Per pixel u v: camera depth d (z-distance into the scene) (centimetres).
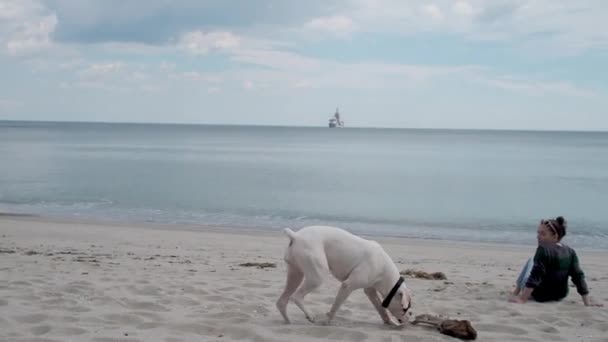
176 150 7381
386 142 12581
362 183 3403
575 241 1770
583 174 4206
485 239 1747
